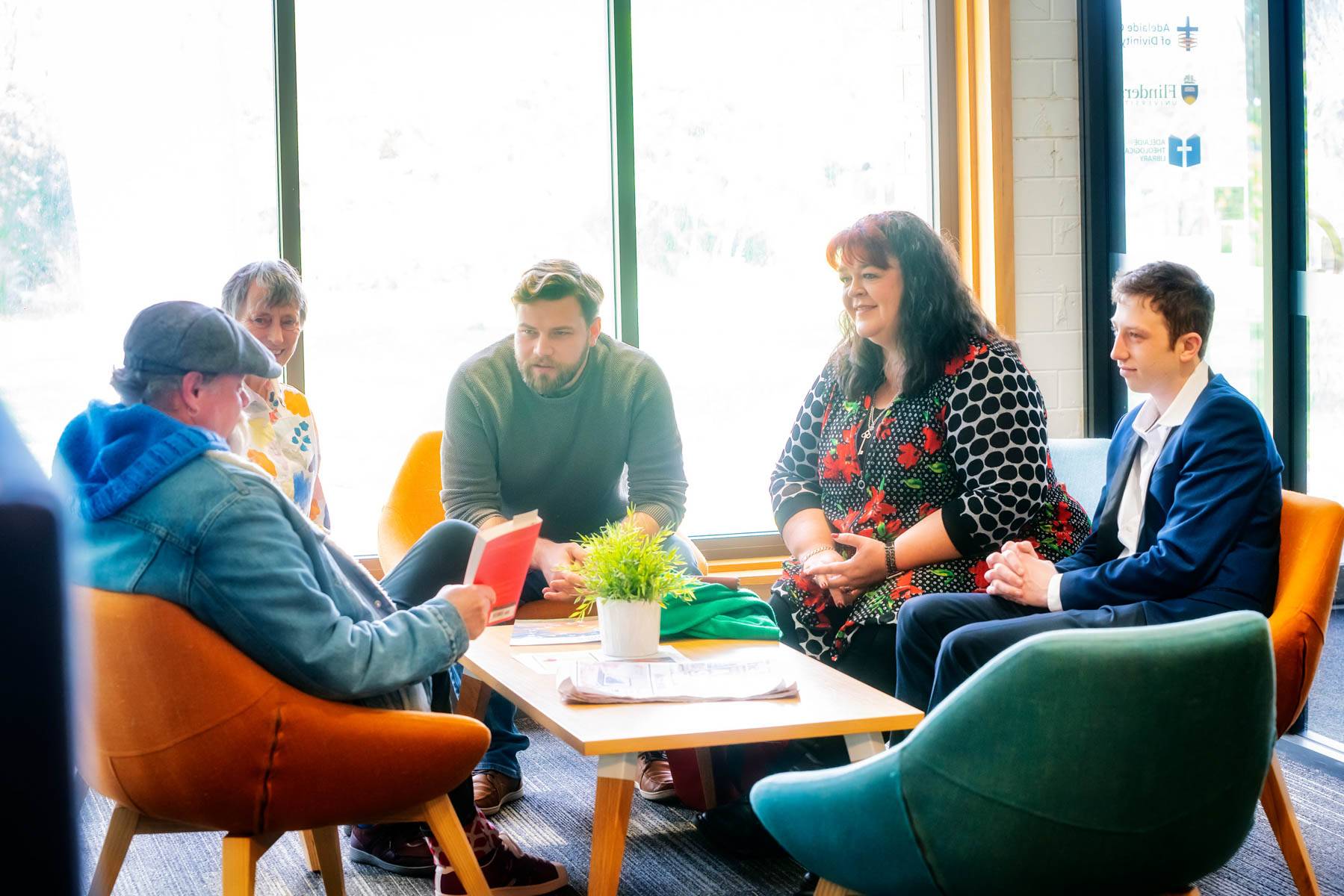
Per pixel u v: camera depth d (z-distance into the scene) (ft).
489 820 8.99
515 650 7.95
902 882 5.15
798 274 13.76
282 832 6.21
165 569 5.67
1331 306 11.29
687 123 13.34
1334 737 11.10
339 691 5.97
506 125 12.87
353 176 12.49
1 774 1.39
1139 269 8.53
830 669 7.46
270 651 5.82
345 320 12.58
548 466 10.24
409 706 6.60
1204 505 7.86
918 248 9.46
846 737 6.54
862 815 5.17
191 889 8.55
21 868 1.40
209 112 11.98
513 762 10.14
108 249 11.73
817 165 13.73
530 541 7.14
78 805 1.46
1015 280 13.52
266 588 5.75
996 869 4.92
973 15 13.51
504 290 12.98
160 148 11.85
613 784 6.31
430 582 8.63
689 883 8.41
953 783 4.91
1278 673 7.44
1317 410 11.55
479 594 6.75
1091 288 13.58
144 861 9.13
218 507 5.71
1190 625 4.91
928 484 9.50
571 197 13.10
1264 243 11.76
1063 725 4.74
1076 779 4.78
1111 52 13.28
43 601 1.40
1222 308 12.37
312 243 12.41
